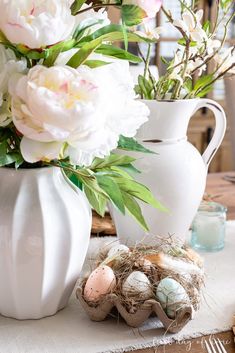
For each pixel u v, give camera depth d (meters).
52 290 0.88
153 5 0.79
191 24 1.00
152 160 1.04
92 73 0.78
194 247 1.18
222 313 0.92
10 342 0.83
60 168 0.88
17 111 0.76
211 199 1.46
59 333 0.86
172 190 1.04
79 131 0.74
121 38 0.84
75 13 0.82
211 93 3.35
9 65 0.78
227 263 1.11
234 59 1.07
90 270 0.97
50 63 0.79
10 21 0.74
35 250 0.84
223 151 3.43
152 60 3.04
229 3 1.07
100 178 0.87
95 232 1.23
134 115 0.81
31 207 0.84
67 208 0.86
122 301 0.85
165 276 0.89
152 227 1.06
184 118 1.06
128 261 0.91
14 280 0.86
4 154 0.80
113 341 0.84
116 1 0.81
